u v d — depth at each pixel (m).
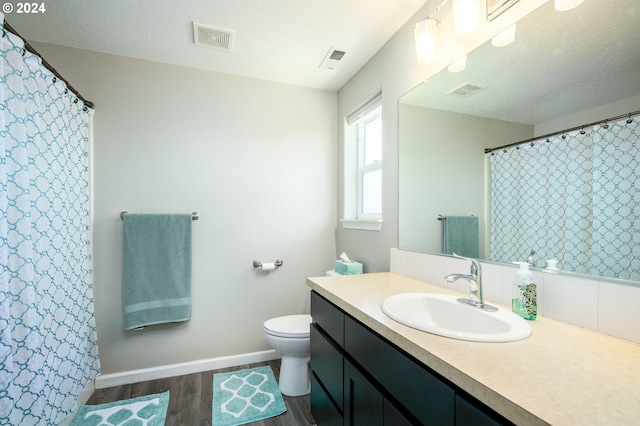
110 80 2.03
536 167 1.04
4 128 1.09
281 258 2.44
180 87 2.19
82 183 1.83
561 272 0.96
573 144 0.93
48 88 1.45
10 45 1.17
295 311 2.48
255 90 2.39
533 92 1.06
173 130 2.17
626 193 0.80
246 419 1.67
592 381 0.60
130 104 2.07
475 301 1.12
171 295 2.07
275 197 2.44
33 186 1.33
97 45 1.93
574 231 0.92
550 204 1.00
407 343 0.82
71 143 1.69
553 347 0.76
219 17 1.66
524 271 1.00
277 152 2.45
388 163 1.87
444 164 1.44
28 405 1.21
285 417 1.69
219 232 2.27
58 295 1.50
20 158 1.21
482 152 1.25
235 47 1.96
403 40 1.73
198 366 2.18
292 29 1.77
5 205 1.08
